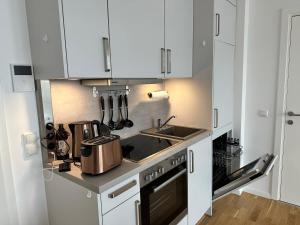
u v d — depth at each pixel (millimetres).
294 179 2477
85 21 1220
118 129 1969
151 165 1467
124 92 1997
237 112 2641
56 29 1140
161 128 2342
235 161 2662
